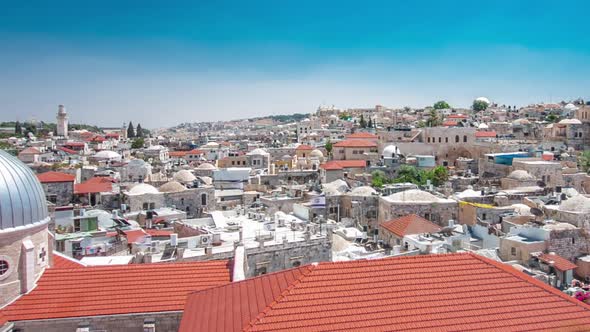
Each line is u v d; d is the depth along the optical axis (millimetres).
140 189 100562
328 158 195000
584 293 46719
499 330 26047
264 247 55750
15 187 34656
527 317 27047
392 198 86625
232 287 32031
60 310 34000
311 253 58281
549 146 177750
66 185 107750
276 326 25250
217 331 26422
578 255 59312
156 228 79125
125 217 86500
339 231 75875
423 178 138375
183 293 36156
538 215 78188
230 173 140125
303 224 70375
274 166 169500
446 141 186250
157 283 36969
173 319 34719
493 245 66500
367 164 165625
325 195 95562
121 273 37625
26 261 34812
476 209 79812
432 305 27312
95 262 51125
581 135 184125
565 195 93562
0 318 33000
